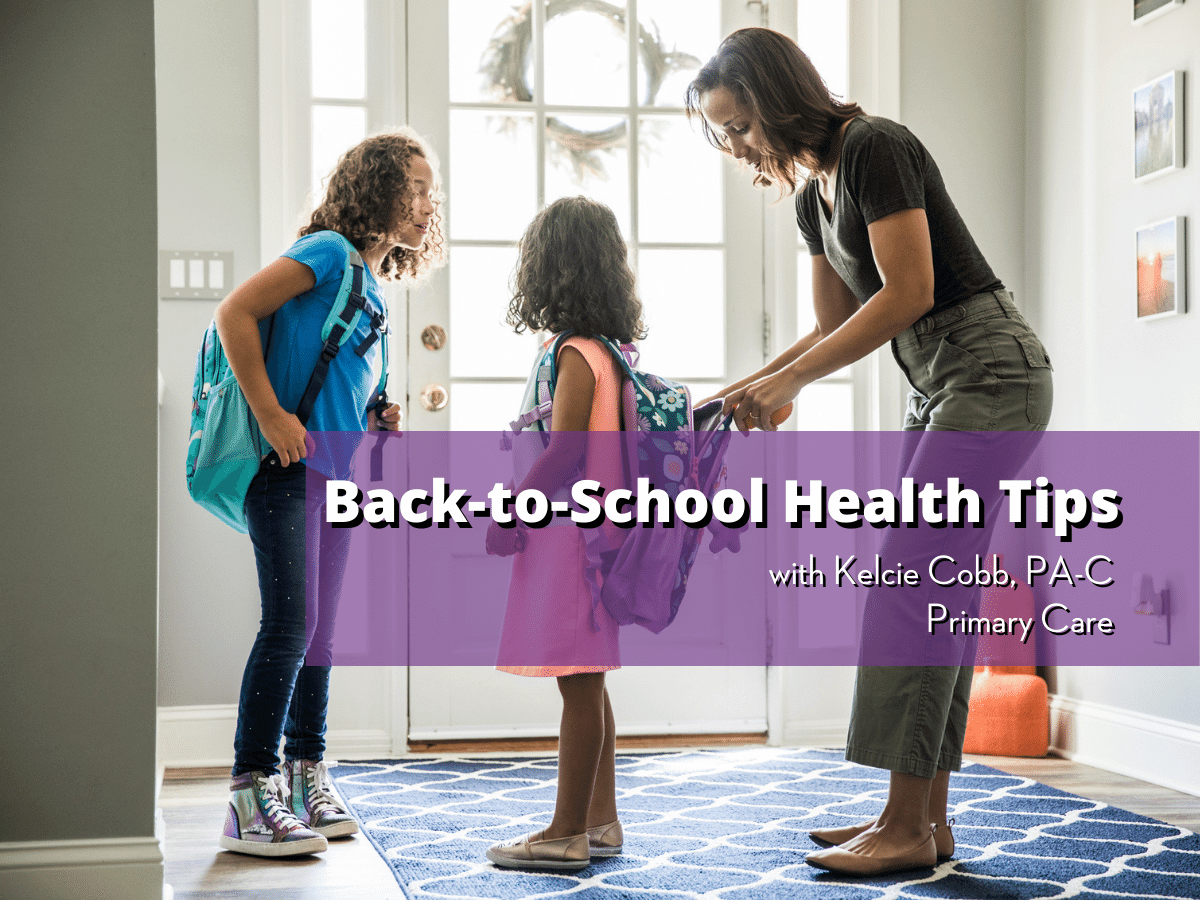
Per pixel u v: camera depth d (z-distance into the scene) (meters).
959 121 3.21
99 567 1.51
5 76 1.50
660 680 3.09
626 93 3.13
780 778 2.60
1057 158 3.08
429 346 3.00
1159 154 2.65
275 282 1.90
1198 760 2.48
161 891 1.49
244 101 2.89
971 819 2.18
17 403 1.49
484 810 2.29
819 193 1.94
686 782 2.55
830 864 1.78
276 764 1.99
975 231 3.21
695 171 3.15
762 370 2.15
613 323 1.90
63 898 1.46
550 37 3.10
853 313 2.11
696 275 3.14
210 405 1.93
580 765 1.82
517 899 1.64
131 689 1.51
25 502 1.49
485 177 3.07
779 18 3.14
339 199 2.07
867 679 1.82
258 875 1.81
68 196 1.51
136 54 1.53
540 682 3.05
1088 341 2.94
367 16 3.00
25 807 1.48
